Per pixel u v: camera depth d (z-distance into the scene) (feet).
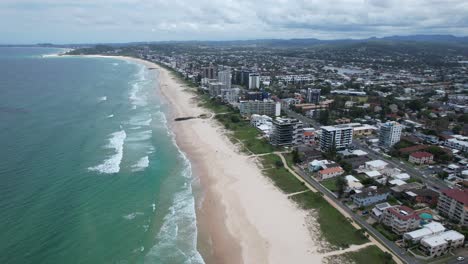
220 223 273.33
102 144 437.99
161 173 362.94
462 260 224.12
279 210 293.02
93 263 220.64
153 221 271.90
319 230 261.44
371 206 294.87
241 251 239.09
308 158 403.75
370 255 229.45
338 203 301.02
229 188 334.44
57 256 224.33
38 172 342.44
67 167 359.66
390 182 338.13
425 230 248.52
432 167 386.73
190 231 260.83
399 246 238.68
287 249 240.12
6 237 238.48
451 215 275.39
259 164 394.32
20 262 216.13
